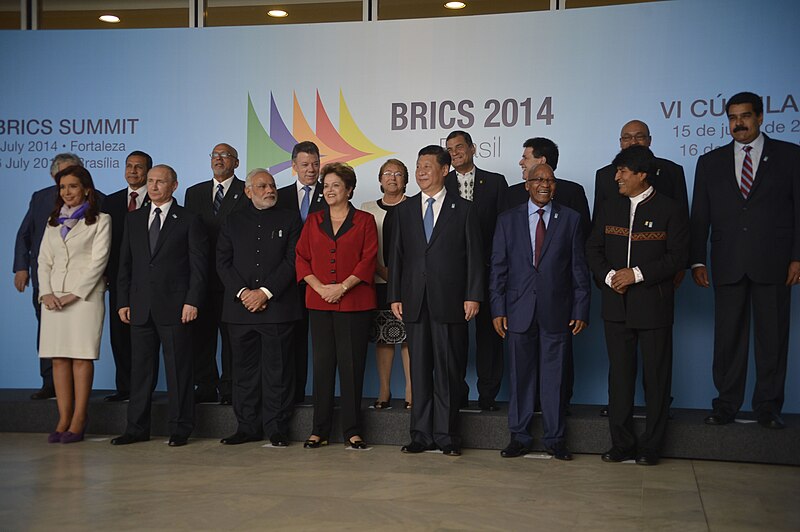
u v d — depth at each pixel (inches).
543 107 247.1
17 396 245.6
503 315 205.8
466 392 231.0
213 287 236.2
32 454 205.2
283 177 261.1
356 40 257.8
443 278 205.5
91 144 266.8
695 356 239.0
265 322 214.7
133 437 219.8
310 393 260.4
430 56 253.9
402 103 255.1
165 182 220.7
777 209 203.2
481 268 206.8
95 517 149.3
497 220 208.1
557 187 222.8
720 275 205.8
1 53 268.8
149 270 218.8
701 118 237.8
